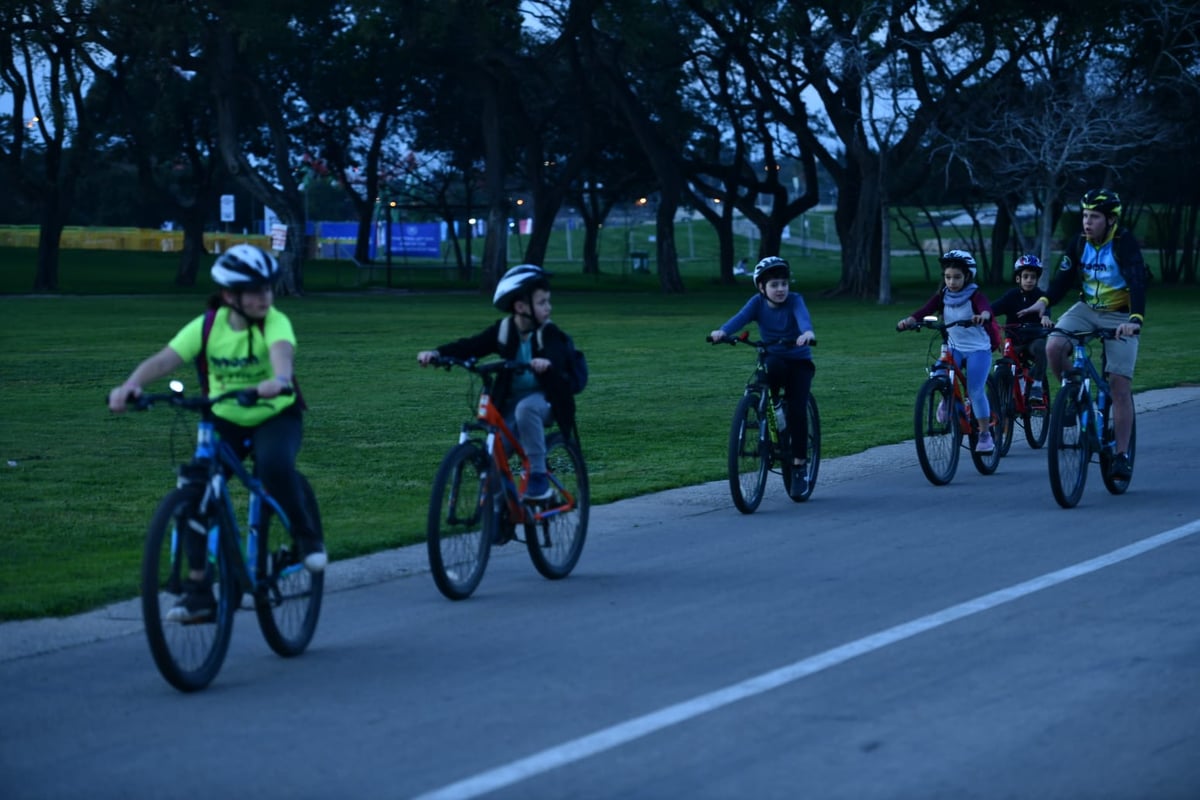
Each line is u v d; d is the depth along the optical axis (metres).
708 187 87.62
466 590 9.27
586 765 5.99
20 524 12.19
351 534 11.49
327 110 87.56
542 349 9.68
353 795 5.69
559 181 76.06
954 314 14.43
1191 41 61.94
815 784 5.73
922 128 62.44
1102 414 13.00
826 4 60.38
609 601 9.15
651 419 19.66
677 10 77.12
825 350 32.97
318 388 23.70
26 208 131.25
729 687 7.11
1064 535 11.23
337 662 7.75
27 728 6.60
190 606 7.10
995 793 5.62
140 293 68.12
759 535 11.47
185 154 84.31
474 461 9.35
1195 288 79.81
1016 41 62.44
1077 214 86.19
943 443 14.14
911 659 7.58
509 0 66.44
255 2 63.91
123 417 19.70
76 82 69.19
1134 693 6.92
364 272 96.19
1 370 26.72
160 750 6.27
